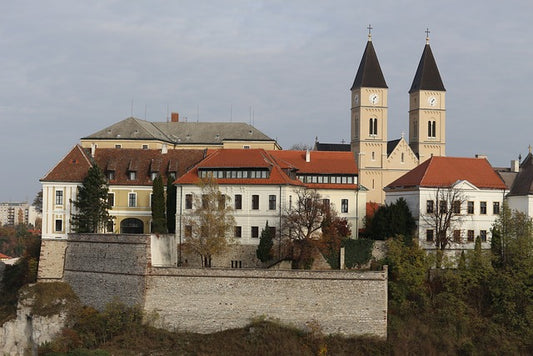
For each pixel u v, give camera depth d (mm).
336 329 86688
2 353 95938
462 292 94125
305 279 87375
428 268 96062
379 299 86688
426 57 179875
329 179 114938
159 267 89250
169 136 151125
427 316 90312
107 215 109938
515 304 92562
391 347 84688
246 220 102375
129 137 141875
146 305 88938
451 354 86188
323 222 100062
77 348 85500
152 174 116375
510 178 115438
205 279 88500
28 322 96312
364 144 172375
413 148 180125
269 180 102688
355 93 177375
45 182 114125
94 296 94875
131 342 86062
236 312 87812
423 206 107000
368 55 176125
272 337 84625
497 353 86875
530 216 108750
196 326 88062
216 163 105812
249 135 149625
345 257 99000
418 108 177625
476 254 97000
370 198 170875
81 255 97250
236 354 83125
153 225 107062
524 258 96750
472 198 107938
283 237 99812
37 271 101062
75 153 117625
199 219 99125
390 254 97312
